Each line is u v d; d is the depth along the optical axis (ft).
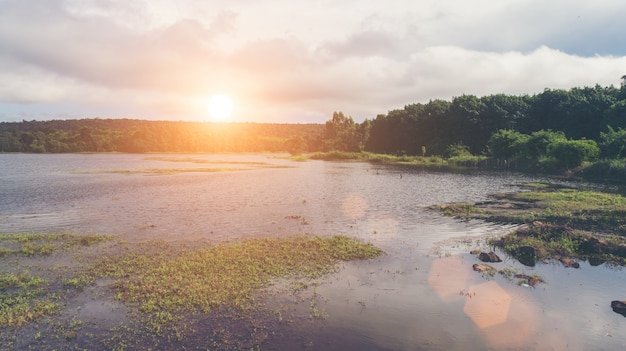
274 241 69.00
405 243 70.08
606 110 286.05
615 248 63.46
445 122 391.86
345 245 66.54
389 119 453.58
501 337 37.78
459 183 171.22
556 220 88.53
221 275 52.60
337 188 150.10
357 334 38.19
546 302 45.42
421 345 36.35
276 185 158.61
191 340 37.29
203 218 90.68
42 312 42.55
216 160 390.01
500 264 58.65
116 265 56.75
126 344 36.65
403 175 213.46
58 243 69.05
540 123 339.36
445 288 49.29
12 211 98.84
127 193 131.13
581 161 217.77
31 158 409.28
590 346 36.35
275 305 44.32
